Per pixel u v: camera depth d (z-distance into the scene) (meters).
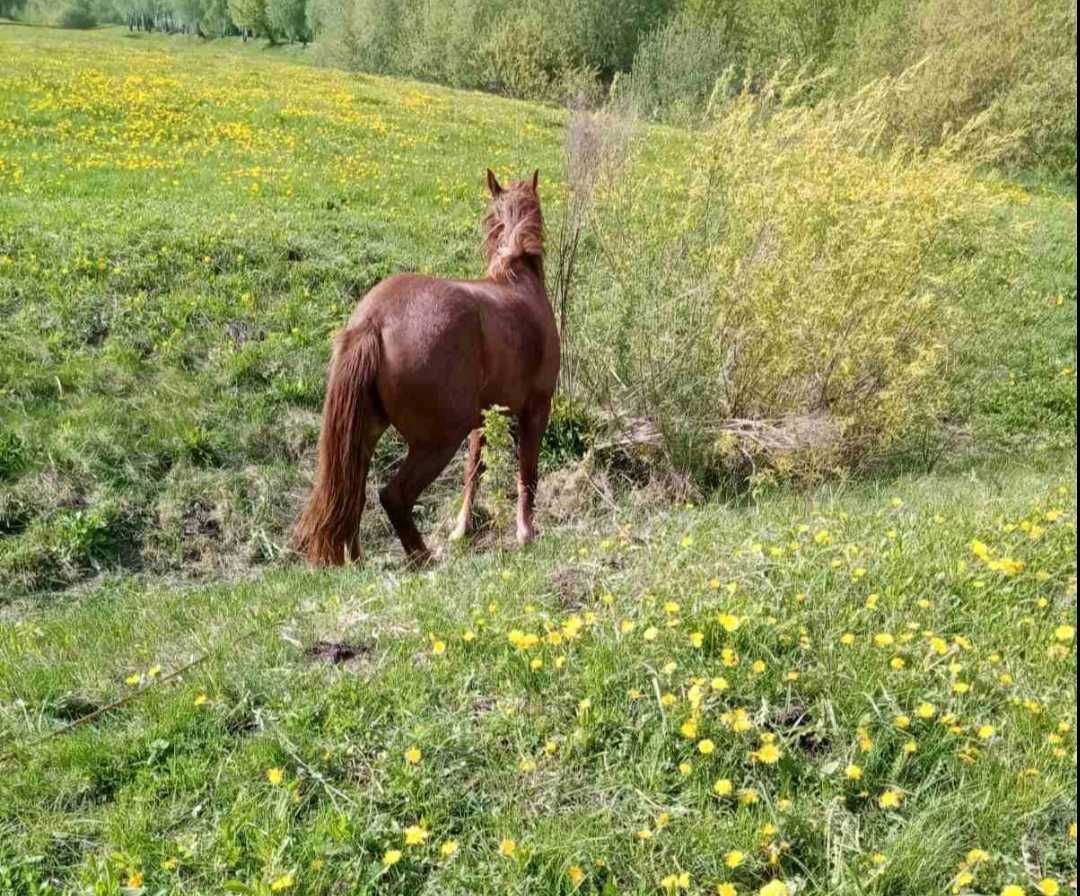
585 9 38.62
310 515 5.39
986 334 10.42
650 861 2.87
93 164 14.02
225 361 8.58
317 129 18.66
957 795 3.07
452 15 42.56
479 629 4.07
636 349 7.96
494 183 6.62
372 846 2.99
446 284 5.61
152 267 9.67
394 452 7.96
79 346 8.60
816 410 8.02
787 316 7.68
